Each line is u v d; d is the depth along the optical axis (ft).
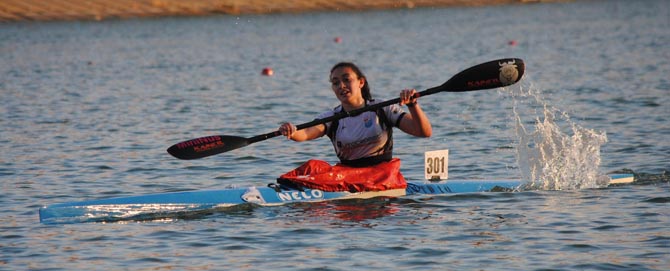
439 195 103.04
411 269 74.64
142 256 79.66
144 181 116.57
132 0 642.63
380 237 84.64
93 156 136.05
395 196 102.78
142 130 165.58
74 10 609.01
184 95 226.99
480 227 88.02
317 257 78.28
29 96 229.25
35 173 122.42
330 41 441.27
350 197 101.40
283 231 87.56
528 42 404.57
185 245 83.10
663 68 261.65
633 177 110.52
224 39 463.83
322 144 143.02
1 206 101.40
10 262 78.28
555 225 88.17
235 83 257.75
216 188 104.32
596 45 371.97
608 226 87.25
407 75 277.03
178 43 439.63
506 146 138.92
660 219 89.51
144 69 311.88
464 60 326.65
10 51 400.47
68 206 94.38
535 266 74.84
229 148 101.14
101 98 222.48
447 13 647.97
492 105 187.42
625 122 161.38
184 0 650.02
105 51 396.57
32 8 604.49
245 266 76.02
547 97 200.54
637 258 76.43
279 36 480.64
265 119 180.96
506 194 103.14
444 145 140.87
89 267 76.59
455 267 74.95
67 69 314.35
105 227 90.84
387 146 102.17
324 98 215.92
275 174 120.67
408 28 521.24
